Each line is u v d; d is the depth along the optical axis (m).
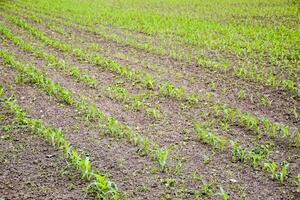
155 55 14.40
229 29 18.72
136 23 20.56
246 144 7.80
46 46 15.20
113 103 9.77
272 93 10.68
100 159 7.14
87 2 30.86
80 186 6.33
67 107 9.42
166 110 9.45
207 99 10.15
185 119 8.95
